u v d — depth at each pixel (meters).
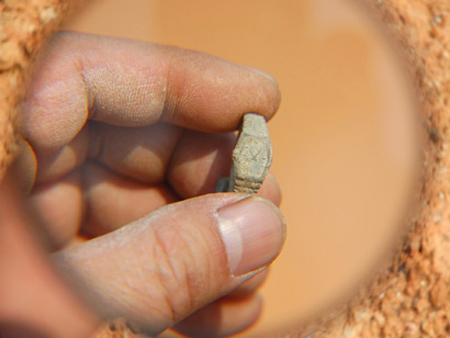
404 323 0.14
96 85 0.15
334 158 0.21
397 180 0.19
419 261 0.15
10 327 0.14
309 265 0.20
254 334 0.18
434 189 0.16
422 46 0.18
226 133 0.16
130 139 0.16
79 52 0.15
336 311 0.16
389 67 0.19
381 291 0.15
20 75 0.16
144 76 0.15
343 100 0.21
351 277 0.19
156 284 0.13
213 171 0.16
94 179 0.17
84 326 0.14
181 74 0.15
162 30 0.19
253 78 0.15
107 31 0.18
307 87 0.21
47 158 0.16
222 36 0.21
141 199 0.17
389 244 0.17
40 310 0.14
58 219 0.16
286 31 0.21
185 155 0.16
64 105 0.15
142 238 0.13
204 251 0.13
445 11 0.19
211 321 0.18
